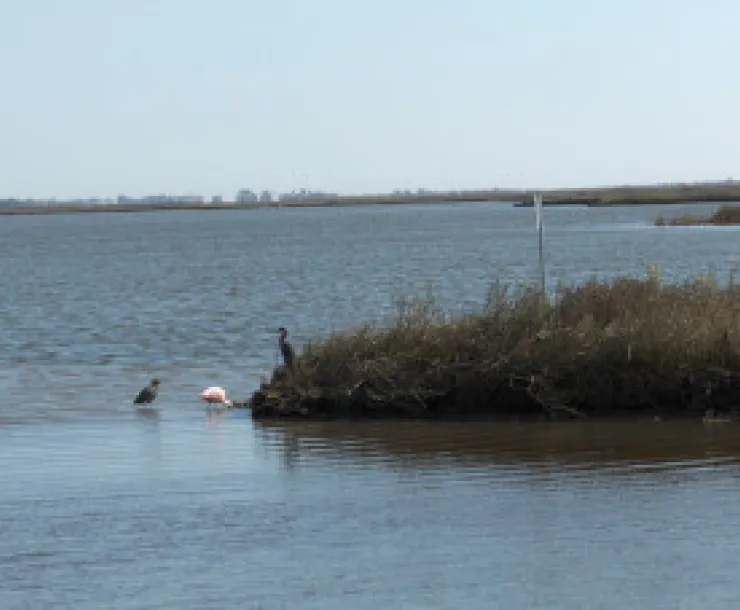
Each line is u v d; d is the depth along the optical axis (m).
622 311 25.61
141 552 16.02
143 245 134.50
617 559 15.25
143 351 37.44
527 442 21.86
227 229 194.12
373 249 105.62
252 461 21.05
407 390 24.44
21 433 23.98
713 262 72.81
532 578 14.70
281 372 26.03
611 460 20.34
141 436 23.50
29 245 144.50
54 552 16.08
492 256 88.06
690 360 23.83
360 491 18.81
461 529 16.66
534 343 24.44
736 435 21.89
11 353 37.56
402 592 14.36
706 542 15.78
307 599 14.23
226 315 48.12
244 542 16.36
